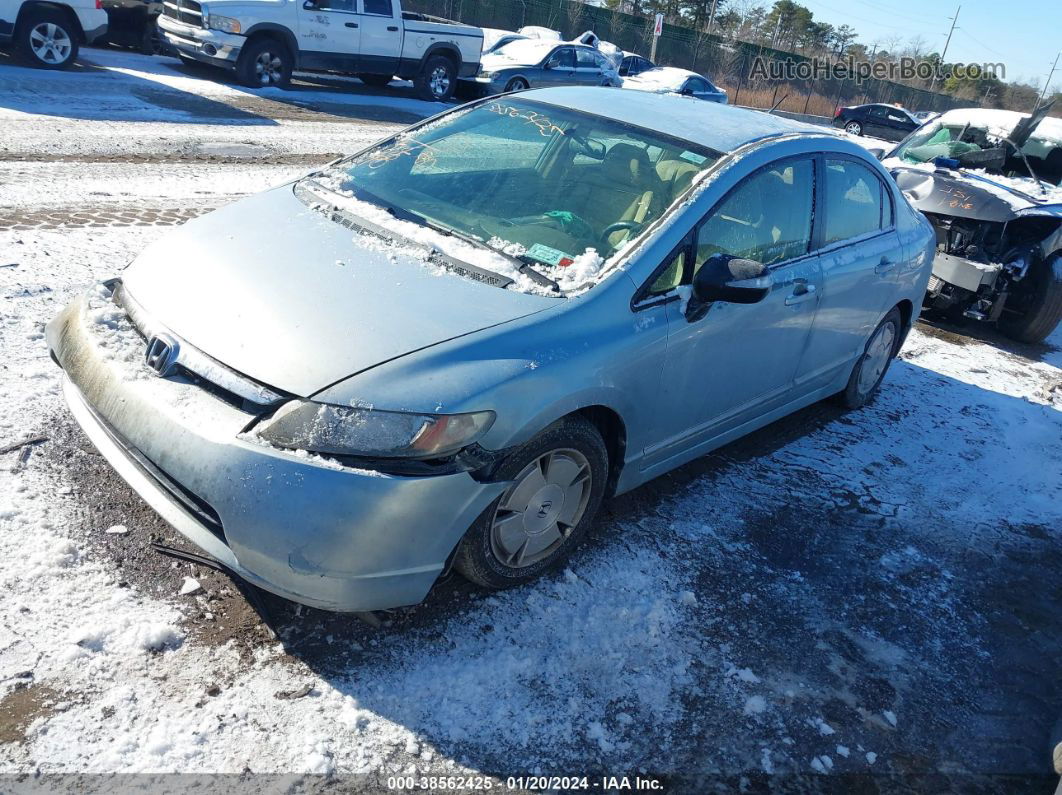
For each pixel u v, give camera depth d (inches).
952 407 234.5
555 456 122.0
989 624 143.6
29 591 111.2
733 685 118.7
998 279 289.4
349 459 101.4
